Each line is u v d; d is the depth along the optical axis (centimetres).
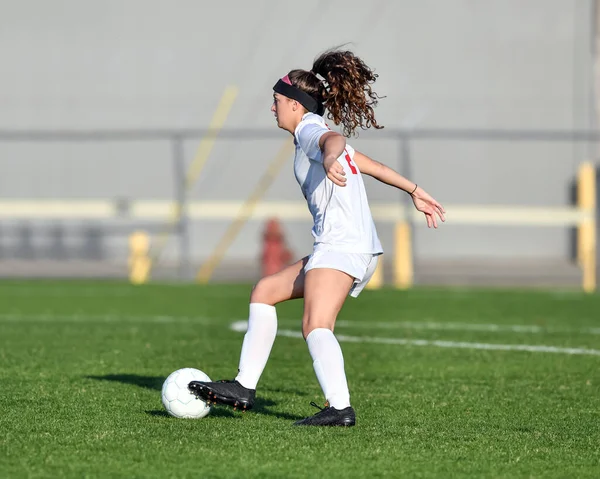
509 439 2006
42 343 3694
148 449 1844
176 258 9700
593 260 7888
